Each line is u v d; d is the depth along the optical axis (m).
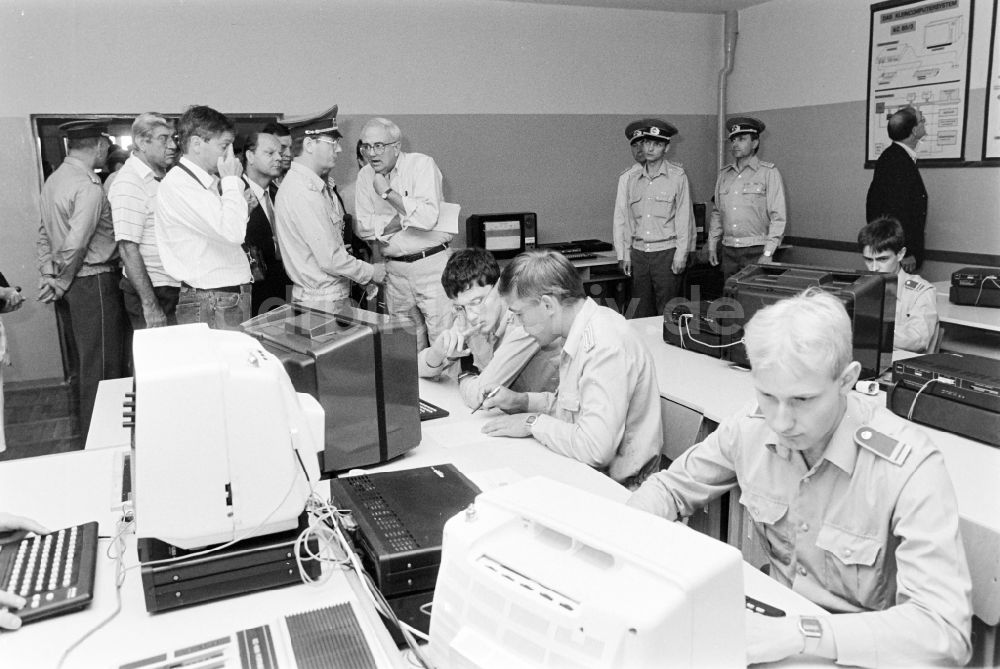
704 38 6.05
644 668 0.73
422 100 5.07
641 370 1.98
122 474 1.78
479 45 5.20
